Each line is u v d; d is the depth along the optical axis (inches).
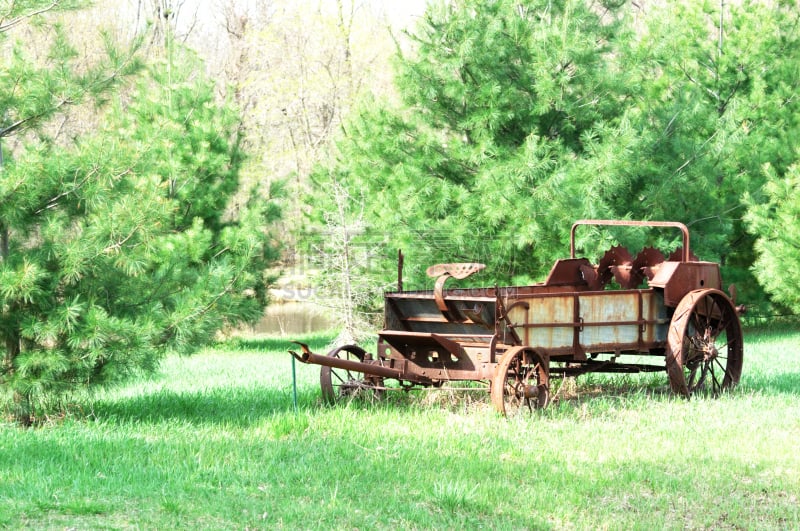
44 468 308.5
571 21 778.8
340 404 436.8
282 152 1544.0
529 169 720.3
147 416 426.0
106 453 334.3
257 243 434.0
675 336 465.4
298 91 1550.2
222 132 866.8
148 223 409.7
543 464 323.0
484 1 791.1
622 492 293.0
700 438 368.8
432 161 794.8
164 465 313.6
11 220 395.5
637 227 749.9
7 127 431.8
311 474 305.3
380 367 418.6
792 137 965.8
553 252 745.0
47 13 438.3
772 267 802.8
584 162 726.5
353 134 872.9
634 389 501.4
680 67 994.1
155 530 242.5
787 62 1016.2
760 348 742.5
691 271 483.8
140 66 451.2
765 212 822.5
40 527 242.8
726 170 948.6
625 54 803.4
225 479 297.0
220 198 845.2
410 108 824.3
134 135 802.8
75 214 416.2
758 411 427.8
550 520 264.7
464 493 279.3
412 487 293.6
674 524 260.2
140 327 393.7
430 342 421.4
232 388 513.7
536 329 430.0
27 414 407.2
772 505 280.7
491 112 757.3
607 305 458.0
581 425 392.2
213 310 414.3
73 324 385.4
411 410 426.0
